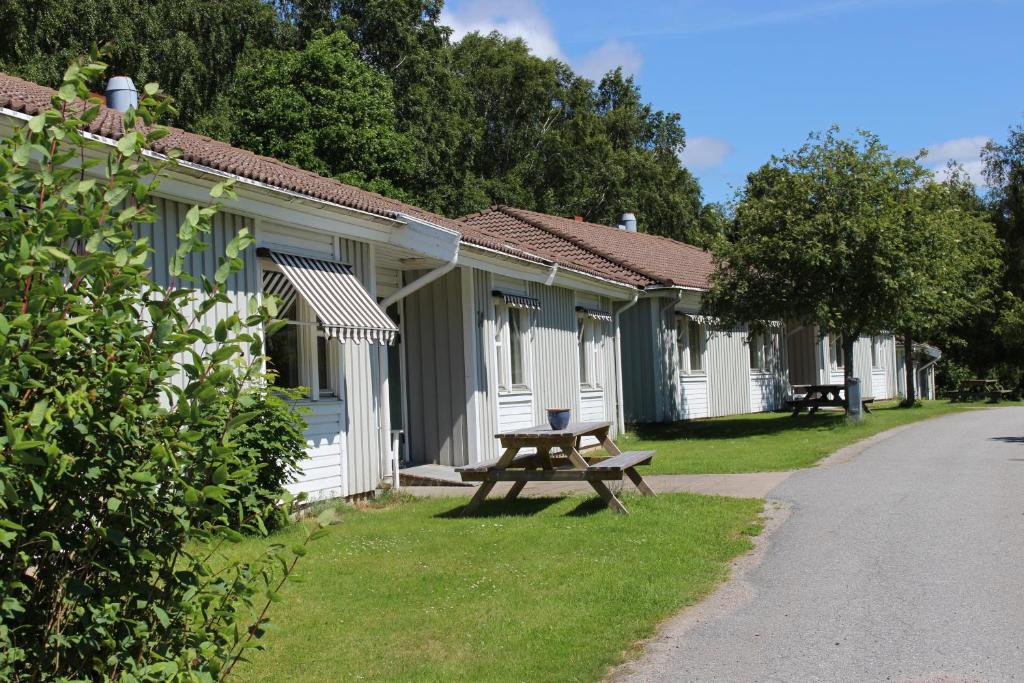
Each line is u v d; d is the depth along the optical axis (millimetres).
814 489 12125
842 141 21953
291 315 11094
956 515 10070
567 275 18594
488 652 6086
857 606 6930
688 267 28859
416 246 12570
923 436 19016
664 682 5523
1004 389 41156
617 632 6426
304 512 10656
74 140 3697
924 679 5406
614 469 10414
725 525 9898
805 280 21781
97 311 3416
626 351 25094
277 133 32688
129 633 3561
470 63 48156
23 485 3205
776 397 31109
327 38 34094
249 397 3705
